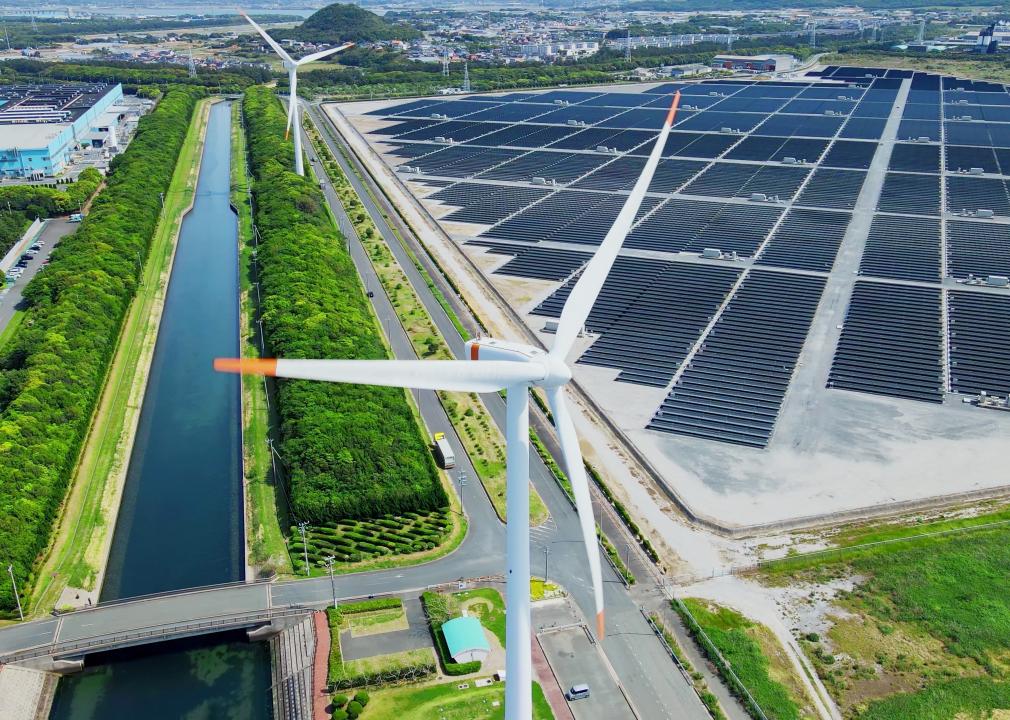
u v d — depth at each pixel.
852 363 191.12
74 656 114.44
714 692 108.00
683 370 189.38
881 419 168.88
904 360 192.00
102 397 182.50
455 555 133.38
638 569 130.12
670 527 139.12
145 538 143.25
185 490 156.50
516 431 76.88
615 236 92.50
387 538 136.50
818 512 141.50
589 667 111.88
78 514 144.88
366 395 169.88
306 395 167.75
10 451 145.75
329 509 138.75
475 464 156.88
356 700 104.81
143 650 118.00
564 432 78.38
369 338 197.50
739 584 126.88
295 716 105.62
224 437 174.25
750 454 157.88
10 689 107.62
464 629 114.00
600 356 196.62
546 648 114.88
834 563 130.88
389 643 115.50
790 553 132.88
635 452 159.25
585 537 77.44
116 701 111.50
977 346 198.00
